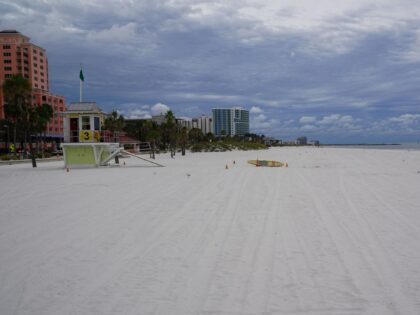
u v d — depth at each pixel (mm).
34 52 136500
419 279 6289
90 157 38781
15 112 61625
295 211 12117
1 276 6797
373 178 22453
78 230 10125
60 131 135625
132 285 6215
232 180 22203
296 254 7711
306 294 5762
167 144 123625
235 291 5906
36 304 5590
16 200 15914
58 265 7309
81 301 5648
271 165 36438
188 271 6824
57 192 18234
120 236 9398
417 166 33719
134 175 27594
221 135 194125
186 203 14125
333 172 27297
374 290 5879
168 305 5441
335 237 8953
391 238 8805
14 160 61031
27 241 9148
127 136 131625
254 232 9531
